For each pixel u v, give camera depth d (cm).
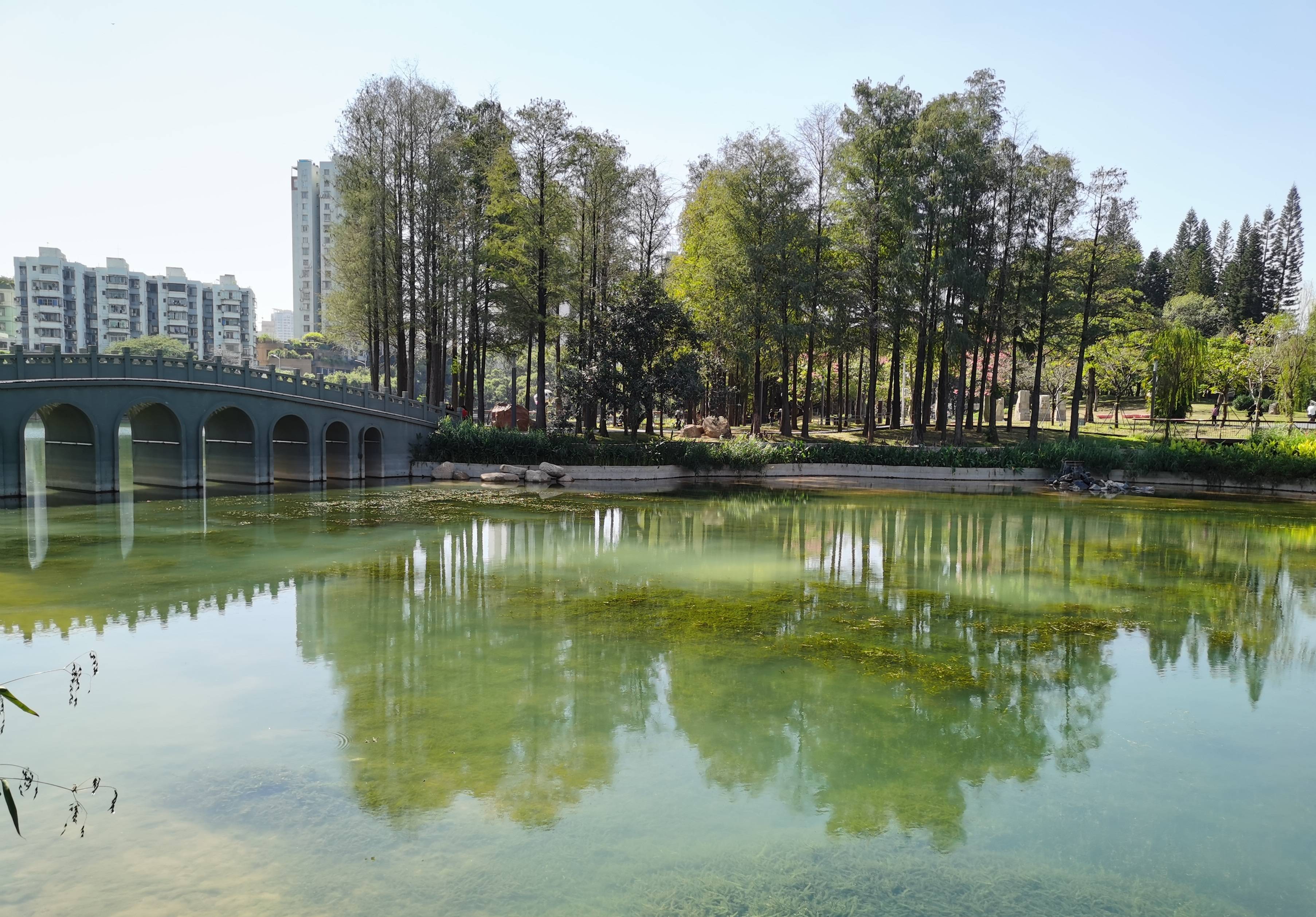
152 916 595
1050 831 762
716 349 5016
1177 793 849
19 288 10388
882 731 999
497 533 2441
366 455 3981
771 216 4588
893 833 751
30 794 788
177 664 1194
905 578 1928
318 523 2542
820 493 3797
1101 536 2623
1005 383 7131
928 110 4559
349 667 1195
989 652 1345
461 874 661
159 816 747
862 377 6694
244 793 795
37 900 612
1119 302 6141
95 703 1034
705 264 4822
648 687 1135
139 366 2941
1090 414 6581
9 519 2467
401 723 983
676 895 638
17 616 1428
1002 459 4478
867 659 1291
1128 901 651
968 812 797
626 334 4331
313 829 728
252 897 621
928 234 4562
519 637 1368
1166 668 1278
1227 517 3145
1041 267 4969
